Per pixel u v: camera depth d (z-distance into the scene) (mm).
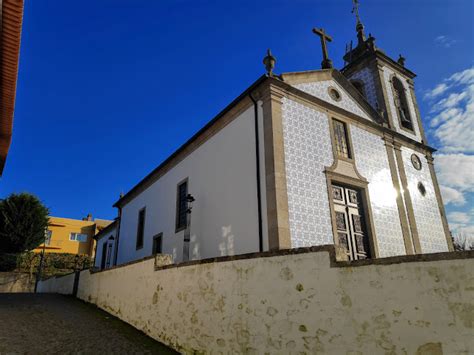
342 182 9844
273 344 4086
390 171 11641
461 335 2750
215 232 10164
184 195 12648
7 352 5051
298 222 8320
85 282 11586
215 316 5012
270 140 8797
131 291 7809
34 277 19156
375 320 3268
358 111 11844
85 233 35031
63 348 5496
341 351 3438
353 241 9477
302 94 9930
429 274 3025
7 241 17797
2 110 5992
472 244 24297
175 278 6199
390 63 14812
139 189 17312
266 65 9703
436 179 13484
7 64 5039
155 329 6410
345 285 3578
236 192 9648
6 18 4309
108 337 6395
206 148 11664
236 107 10328
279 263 4301
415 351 2957
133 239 16891
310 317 3795
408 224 11227
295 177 8758
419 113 14914
